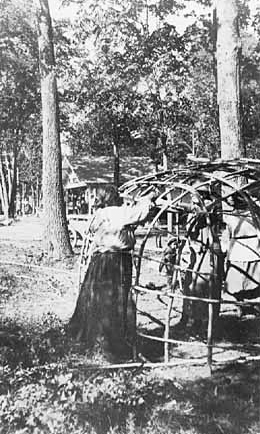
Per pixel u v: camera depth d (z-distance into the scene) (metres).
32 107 43.97
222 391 5.46
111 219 6.93
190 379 5.91
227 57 11.79
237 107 11.81
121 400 4.91
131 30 29.28
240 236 8.34
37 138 56.72
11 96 40.69
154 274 13.41
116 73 30.94
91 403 4.76
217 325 7.82
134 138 38.91
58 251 17.05
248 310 9.19
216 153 41.47
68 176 43.62
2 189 54.03
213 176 6.88
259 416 4.78
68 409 4.62
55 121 17.31
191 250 7.97
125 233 6.94
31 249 19.91
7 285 12.09
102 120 36.34
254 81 29.81
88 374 5.70
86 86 32.34
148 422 4.55
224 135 11.87
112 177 38.88
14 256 17.80
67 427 4.33
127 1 28.88
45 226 17.22
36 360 6.11
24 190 83.81
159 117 32.44
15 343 6.91
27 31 36.31
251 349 7.17
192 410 4.88
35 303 10.33
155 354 6.90
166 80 29.58
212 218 7.81
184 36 28.78
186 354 6.91
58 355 6.41
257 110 32.12
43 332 7.60
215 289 7.67
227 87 11.81
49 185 17.22
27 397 4.87
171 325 8.33
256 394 5.39
